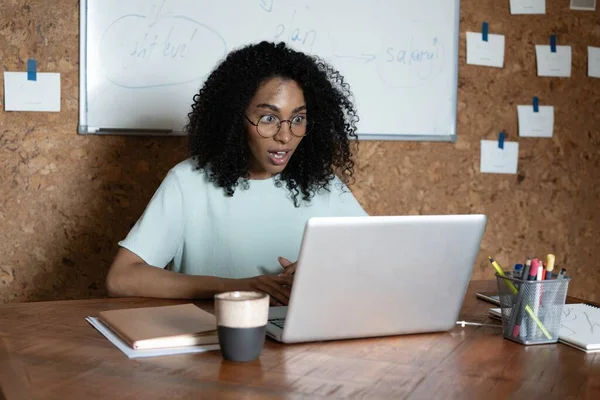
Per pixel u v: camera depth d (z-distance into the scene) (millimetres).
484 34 2605
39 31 2105
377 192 2504
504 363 1064
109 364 1013
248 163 1765
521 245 2725
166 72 2217
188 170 1768
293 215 1808
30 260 2164
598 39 2766
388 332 1193
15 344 1104
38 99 2117
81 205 2193
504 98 2656
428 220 1143
